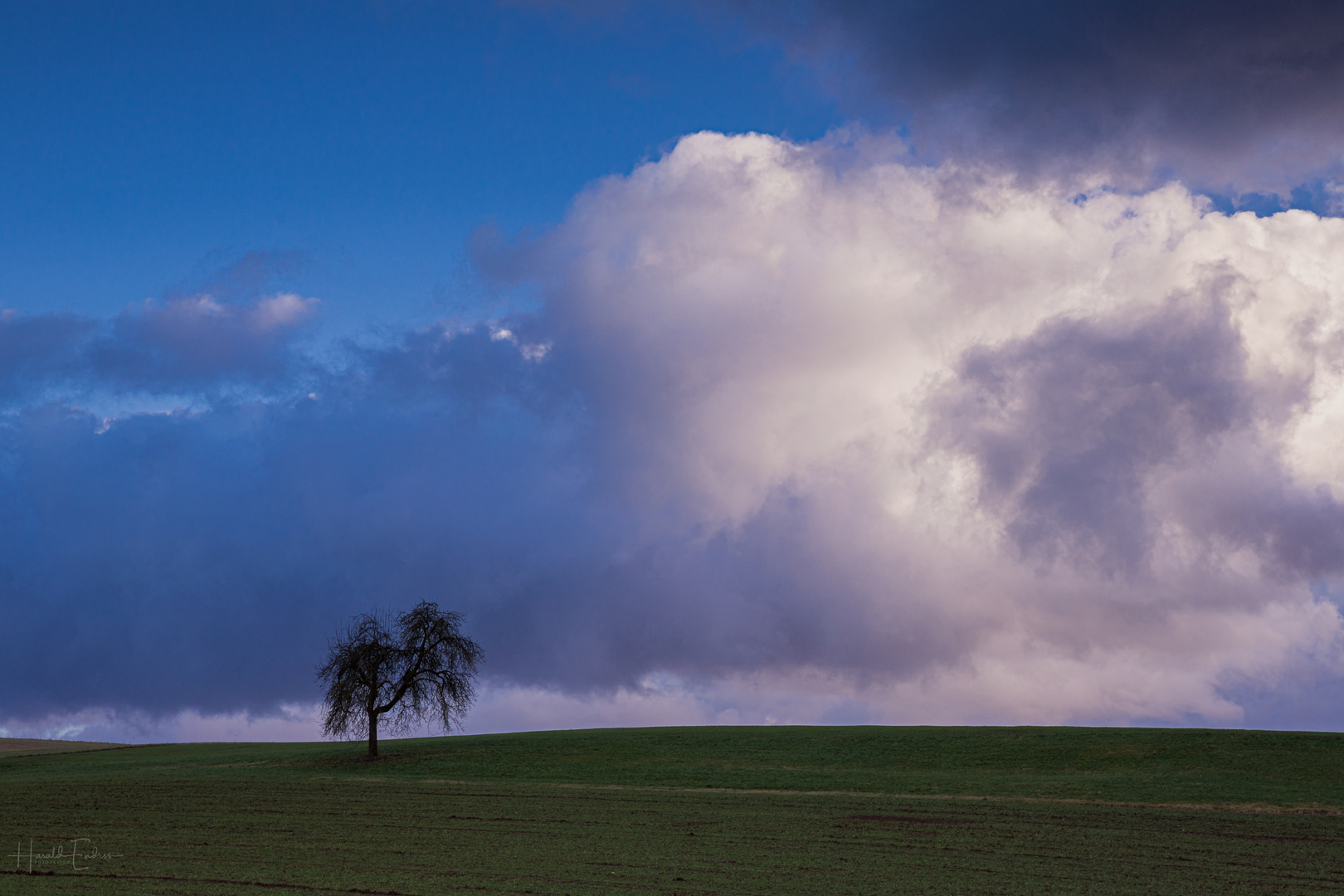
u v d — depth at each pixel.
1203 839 34.38
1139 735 68.44
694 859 29.56
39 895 23.81
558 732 88.88
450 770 60.78
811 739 73.56
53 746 100.44
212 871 27.23
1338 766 55.94
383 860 29.11
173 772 63.22
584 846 31.95
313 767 64.50
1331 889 26.11
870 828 36.38
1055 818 39.28
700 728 85.88
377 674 68.62
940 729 77.56
